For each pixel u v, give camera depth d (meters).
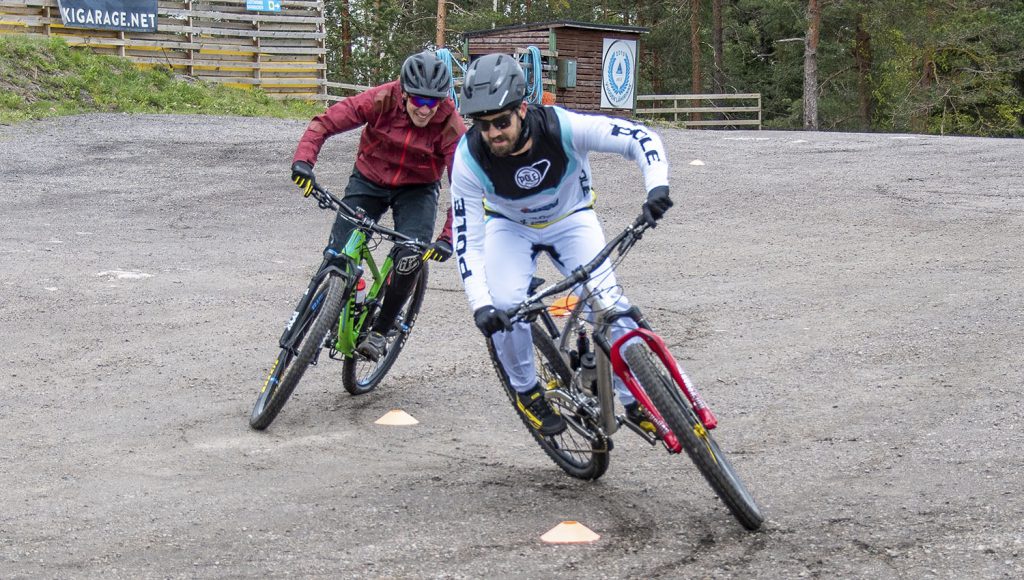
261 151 16.80
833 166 15.23
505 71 3.75
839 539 3.62
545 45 23.98
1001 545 3.49
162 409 5.59
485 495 4.27
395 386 6.04
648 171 3.87
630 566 3.49
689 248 10.04
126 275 9.00
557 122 3.97
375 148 5.58
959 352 6.09
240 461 4.77
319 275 5.34
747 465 4.51
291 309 7.91
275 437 5.14
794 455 4.60
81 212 12.28
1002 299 7.29
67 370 6.33
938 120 40.50
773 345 6.53
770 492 4.16
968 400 5.21
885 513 3.85
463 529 3.89
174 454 4.88
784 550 3.56
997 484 4.08
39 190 13.57
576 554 3.62
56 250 10.09
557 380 4.43
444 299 8.25
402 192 5.75
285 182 14.34
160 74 22.81
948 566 3.35
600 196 13.26
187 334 7.17
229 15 24.20
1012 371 5.65
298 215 12.27
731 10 45.12
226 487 4.42
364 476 4.55
